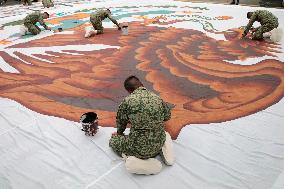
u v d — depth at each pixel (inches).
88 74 256.1
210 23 418.6
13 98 221.1
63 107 203.9
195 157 147.3
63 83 241.4
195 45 320.8
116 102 205.8
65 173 141.6
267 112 183.9
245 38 338.3
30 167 147.3
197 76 239.8
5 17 551.5
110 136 167.5
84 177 138.3
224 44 320.2
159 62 273.3
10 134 177.0
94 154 153.3
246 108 189.5
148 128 128.2
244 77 234.2
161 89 219.8
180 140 161.2
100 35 385.7
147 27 413.1
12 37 406.3
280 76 232.4
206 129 169.8
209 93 211.3
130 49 317.1
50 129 178.9
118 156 150.3
